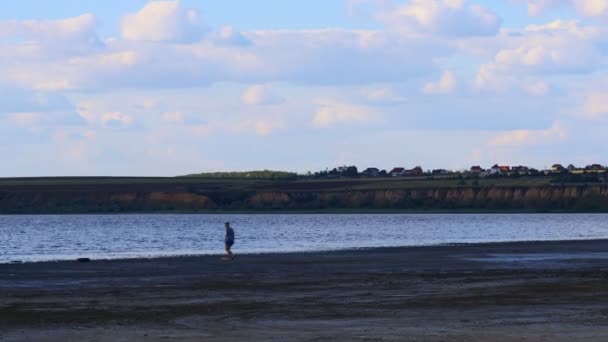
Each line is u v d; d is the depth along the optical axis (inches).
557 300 1123.3
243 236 4025.6
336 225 5767.7
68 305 1096.8
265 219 7465.6
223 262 1952.5
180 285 1382.9
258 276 1561.3
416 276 1544.0
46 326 904.9
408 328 885.8
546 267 1782.7
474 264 1887.3
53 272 1657.2
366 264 1886.1
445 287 1316.4
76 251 2810.0
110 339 820.6
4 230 4945.9
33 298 1184.2
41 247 3102.9
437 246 2775.6
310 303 1112.8
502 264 1887.3
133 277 1544.0
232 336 837.8
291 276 1560.0
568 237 3791.8
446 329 876.6
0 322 935.0
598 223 6141.7
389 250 2500.0
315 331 868.6
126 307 1072.8
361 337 828.6
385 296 1192.8
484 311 1016.2
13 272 1654.8
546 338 814.5
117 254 2564.0
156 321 943.0
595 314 984.3
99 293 1254.3
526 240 3403.1
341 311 1026.1
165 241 3575.3
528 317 961.5
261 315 992.2
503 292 1229.1
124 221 6894.7
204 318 967.6
